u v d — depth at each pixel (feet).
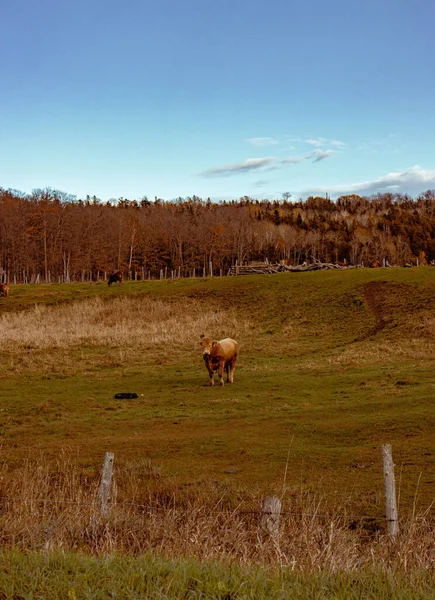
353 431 57.36
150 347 122.62
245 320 147.13
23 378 97.40
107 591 19.35
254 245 482.28
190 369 102.47
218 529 29.76
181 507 37.04
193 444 56.08
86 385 91.35
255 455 51.52
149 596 18.94
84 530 29.40
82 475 46.26
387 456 29.60
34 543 26.37
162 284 199.72
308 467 47.26
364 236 566.77
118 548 26.99
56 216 391.04
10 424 68.54
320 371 94.12
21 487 38.58
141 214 519.60
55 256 383.04
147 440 58.54
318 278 176.86
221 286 180.55
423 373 84.53
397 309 134.82
